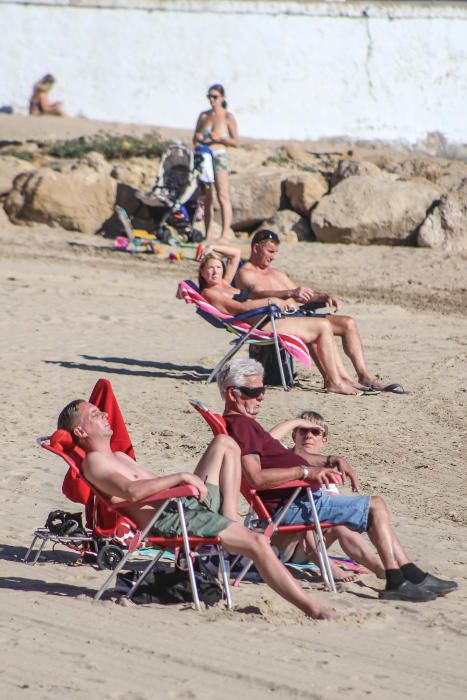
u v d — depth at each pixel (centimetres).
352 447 3553
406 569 2262
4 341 4994
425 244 7962
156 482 2094
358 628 2027
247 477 2283
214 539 2117
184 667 1742
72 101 11388
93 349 4941
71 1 11219
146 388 4250
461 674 1789
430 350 5109
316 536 2319
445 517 2897
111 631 1917
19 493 2934
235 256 4678
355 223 8112
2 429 3588
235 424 2314
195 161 7875
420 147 11850
